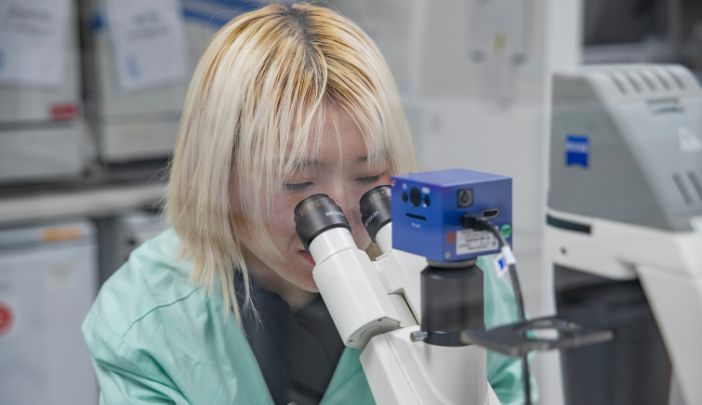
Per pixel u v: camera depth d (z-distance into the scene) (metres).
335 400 0.93
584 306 0.87
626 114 0.88
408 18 2.06
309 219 0.82
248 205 0.91
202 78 0.96
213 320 0.97
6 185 2.41
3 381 2.33
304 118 0.87
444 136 1.50
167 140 2.58
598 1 2.49
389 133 0.90
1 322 2.31
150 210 2.29
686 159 0.88
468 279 0.72
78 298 2.40
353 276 0.78
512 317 0.76
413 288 0.77
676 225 0.85
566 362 0.84
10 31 2.33
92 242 2.41
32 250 2.35
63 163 2.48
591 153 0.90
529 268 0.89
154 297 1.00
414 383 0.74
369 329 0.77
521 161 1.08
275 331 0.95
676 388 0.87
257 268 0.96
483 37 2.07
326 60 0.91
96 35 2.47
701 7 2.77
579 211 0.92
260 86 0.89
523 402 0.80
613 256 0.89
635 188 0.87
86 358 2.40
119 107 2.51
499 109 1.78
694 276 0.83
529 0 1.99
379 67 0.94
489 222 0.72
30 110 2.40
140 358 0.96
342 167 0.87
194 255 1.00
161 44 2.48
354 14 1.11
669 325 0.85
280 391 0.96
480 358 0.74
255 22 0.97
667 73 0.94
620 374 0.85
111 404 0.95
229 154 0.91
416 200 0.72
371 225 0.83
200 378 0.95
